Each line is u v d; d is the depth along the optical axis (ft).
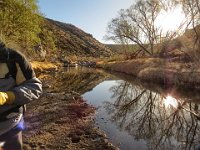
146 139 29.96
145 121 38.42
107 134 31.40
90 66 247.09
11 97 8.21
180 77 73.31
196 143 28.66
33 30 119.34
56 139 27.66
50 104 46.78
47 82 89.20
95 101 55.16
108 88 78.33
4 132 8.64
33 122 34.19
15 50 8.99
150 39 146.51
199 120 38.88
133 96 63.00
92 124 35.12
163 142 29.07
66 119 36.40
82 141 27.76
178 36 121.70
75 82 93.56
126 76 118.62
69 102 49.60
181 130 33.65
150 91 69.77
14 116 8.82
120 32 162.30
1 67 8.58
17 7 109.29
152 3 140.77
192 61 92.17
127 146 27.48
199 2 92.32
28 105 45.88
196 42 94.99
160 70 85.71
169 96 60.23
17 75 8.82
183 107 47.75
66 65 253.24
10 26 109.19
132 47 188.14
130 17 151.94
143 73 96.84
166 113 43.83
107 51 596.29
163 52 135.13
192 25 95.09
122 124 36.42
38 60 188.55
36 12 118.93
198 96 57.36
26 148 24.49
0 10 104.99
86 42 609.01
